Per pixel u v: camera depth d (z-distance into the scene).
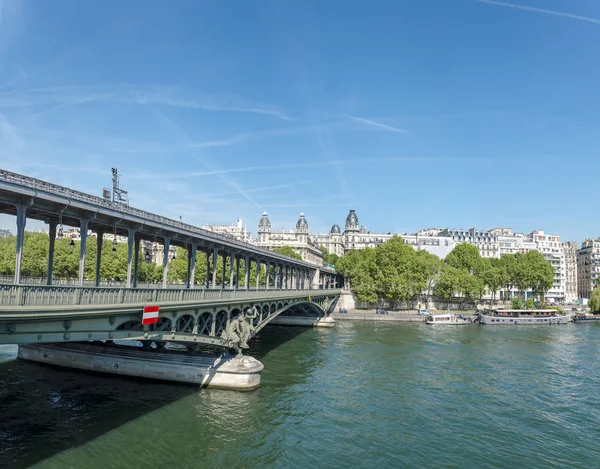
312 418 33.31
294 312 99.50
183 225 36.62
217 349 42.56
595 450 29.17
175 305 30.20
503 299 161.88
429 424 33.06
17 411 31.56
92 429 29.09
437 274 136.00
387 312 121.50
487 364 55.03
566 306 157.88
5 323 18.97
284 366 50.41
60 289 21.22
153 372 39.91
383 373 48.59
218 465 25.19
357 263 134.62
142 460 25.31
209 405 34.72
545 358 60.06
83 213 25.44
